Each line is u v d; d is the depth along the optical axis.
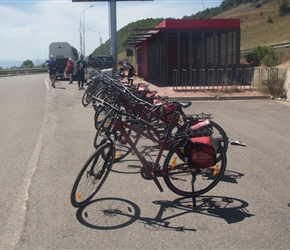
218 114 11.12
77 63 18.41
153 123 6.16
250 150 7.01
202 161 4.68
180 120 5.75
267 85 14.79
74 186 4.30
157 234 3.90
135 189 5.09
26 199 4.77
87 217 4.27
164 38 19.03
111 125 4.94
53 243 3.73
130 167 5.95
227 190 5.05
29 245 3.69
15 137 8.16
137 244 3.70
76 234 3.90
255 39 43.72
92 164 4.49
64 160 6.44
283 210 4.45
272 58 18.45
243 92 15.40
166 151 5.16
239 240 3.77
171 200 4.74
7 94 16.88
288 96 14.07
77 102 13.62
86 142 7.64
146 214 4.36
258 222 4.15
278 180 5.42
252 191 5.02
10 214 4.36
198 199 4.78
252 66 19.39
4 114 11.27
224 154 4.84
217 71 18.95
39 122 9.88
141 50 28.31
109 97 8.33
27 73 47.94
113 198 4.79
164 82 19.50
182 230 3.98
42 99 14.67
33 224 4.11
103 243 3.72
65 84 22.28
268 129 8.93
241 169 5.91
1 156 6.70
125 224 4.11
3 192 5.01
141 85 9.36
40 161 6.38
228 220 4.20
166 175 4.72
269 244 3.69
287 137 8.08
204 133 4.81
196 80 19.77
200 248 3.62
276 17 64.69
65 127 9.16
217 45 18.78
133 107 6.62
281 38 37.34
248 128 9.05
